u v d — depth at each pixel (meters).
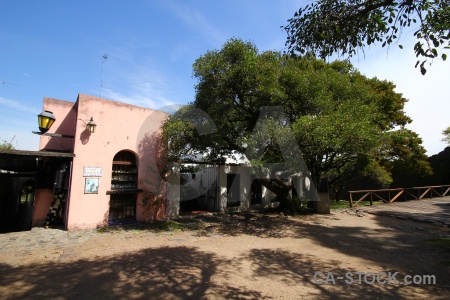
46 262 5.32
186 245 6.86
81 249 6.26
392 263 5.70
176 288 4.22
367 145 8.88
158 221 9.83
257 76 8.45
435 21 4.11
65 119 9.50
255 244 7.16
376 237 8.10
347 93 10.35
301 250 6.62
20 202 12.82
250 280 4.63
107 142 8.91
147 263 5.36
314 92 8.95
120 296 3.90
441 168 20.38
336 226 9.77
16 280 4.40
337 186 18.83
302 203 14.30
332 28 4.87
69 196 8.10
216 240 7.50
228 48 8.88
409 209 13.37
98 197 8.61
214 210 12.47
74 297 3.83
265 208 13.86
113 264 5.27
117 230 8.26
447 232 8.81
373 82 17.17
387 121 16.47
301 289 4.30
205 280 4.57
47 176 8.80
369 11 4.68
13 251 6.02
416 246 7.09
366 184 20.58
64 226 8.36
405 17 4.46
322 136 7.86
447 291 4.32
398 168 17.89
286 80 9.00
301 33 5.08
